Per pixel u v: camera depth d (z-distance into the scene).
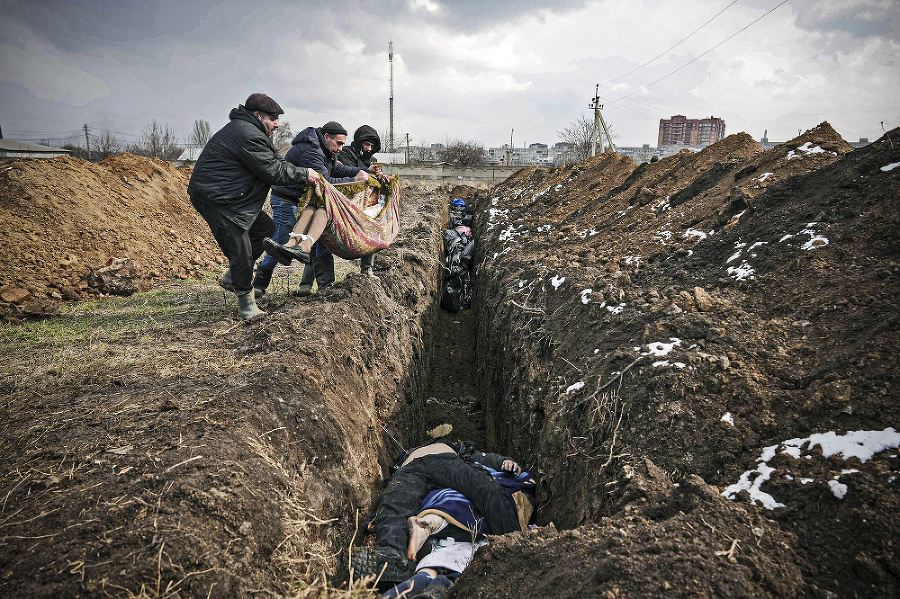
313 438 3.33
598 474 3.03
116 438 2.75
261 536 2.46
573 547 2.29
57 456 2.58
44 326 4.99
